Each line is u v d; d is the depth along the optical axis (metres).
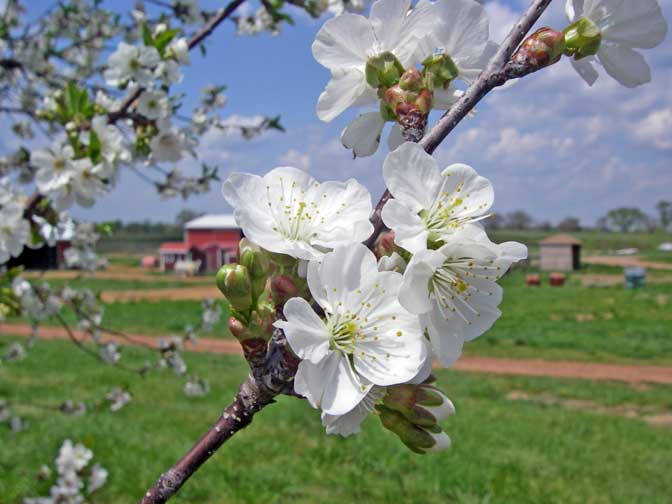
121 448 7.86
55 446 7.60
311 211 1.23
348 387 1.09
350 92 1.34
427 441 1.18
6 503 5.87
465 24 1.30
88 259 6.48
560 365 16.00
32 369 13.04
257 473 7.23
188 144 4.21
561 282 39.31
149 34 3.84
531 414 10.62
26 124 7.53
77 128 3.58
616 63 1.30
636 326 21.98
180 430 8.82
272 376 1.14
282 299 1.14
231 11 3.93
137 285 38.84
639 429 9.83
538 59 1.20
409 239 1.06
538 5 1.23
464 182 1.16
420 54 1.32
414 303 1.05
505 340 19.41
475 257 1.12
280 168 1.26
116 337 18.86
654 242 88.38
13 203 3.85
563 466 7.88
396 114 1.25
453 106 1.21
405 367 1.10
